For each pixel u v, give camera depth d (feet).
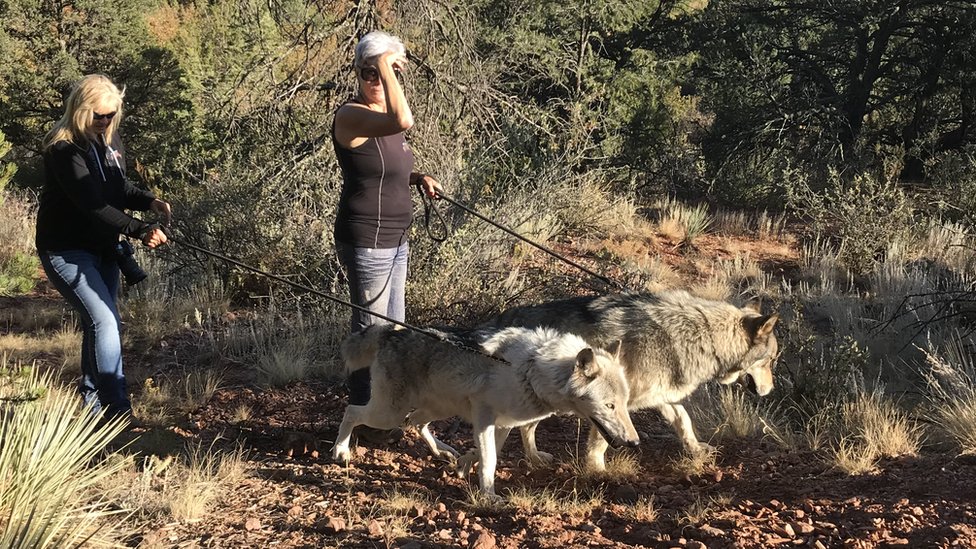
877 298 32.55
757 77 60.90
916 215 44.24
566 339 17.38
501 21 51.88
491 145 37.22
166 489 16.96
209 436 20.90
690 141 63.87
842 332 28.58
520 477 19.16
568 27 55.67
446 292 29.12
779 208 53.06
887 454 19.44
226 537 15.24
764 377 20.22
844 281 36.94
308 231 32.63
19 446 15.08
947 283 32.32
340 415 22.63
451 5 39.04
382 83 16.70
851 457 19.25
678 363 19.04
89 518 14.38
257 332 28.60
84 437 15.99
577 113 46.21
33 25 64.08
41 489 14.34
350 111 17.34
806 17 63.93
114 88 18.06
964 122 60.54
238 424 21.99
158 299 32.63
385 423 18.94
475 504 16.84
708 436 21.75
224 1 57.57
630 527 15.87
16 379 17.49
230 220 33.42
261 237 32.89
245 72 38.19
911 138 60.85
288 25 41.45
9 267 33.91
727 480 18.75
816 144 57.67
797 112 59.26
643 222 46.19
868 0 59.52
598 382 16.75
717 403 22.74
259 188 33.94
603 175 51.03
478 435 17.44
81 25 64.69
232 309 32.89
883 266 35.91
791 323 28.14
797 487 17.93
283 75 41.39
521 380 17.12
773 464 19.62
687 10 67.51
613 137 55.77
